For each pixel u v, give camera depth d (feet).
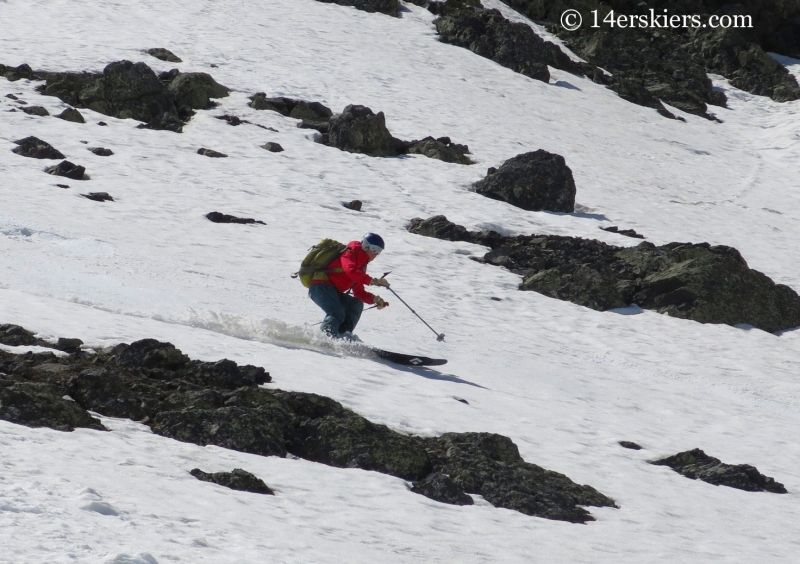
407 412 122.21
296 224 269.23
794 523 110.11
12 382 95.09
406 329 190.08
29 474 71.51
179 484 79.20
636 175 438.40
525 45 600.80
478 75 549.13
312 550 68.39
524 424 132.05
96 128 341.62
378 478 96.78
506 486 100.89
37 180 264.31
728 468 126.93
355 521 80.59
